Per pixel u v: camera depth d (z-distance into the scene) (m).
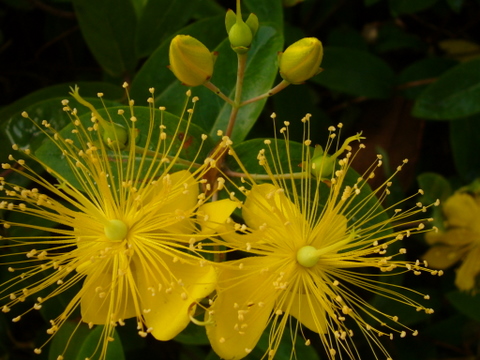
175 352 0.23
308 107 0.23
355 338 0.23
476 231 0.23
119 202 0.19
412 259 0.24
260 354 0.21
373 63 0.24
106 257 0.18
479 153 0.23
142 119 0.20
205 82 0.18
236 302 0.18
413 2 0.23
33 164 0.21
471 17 0.25
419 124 0.24
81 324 0.21
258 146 0.20
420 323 0.24
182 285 0.17
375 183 0.23
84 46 0.24
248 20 0.18
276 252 0.19
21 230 0.21
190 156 0.20
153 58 0.21
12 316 0.22
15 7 0.23
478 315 0.22
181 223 0.18
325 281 0.19
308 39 0.18
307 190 0.20
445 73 0.22
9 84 0.24
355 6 0.25
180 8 0.23
